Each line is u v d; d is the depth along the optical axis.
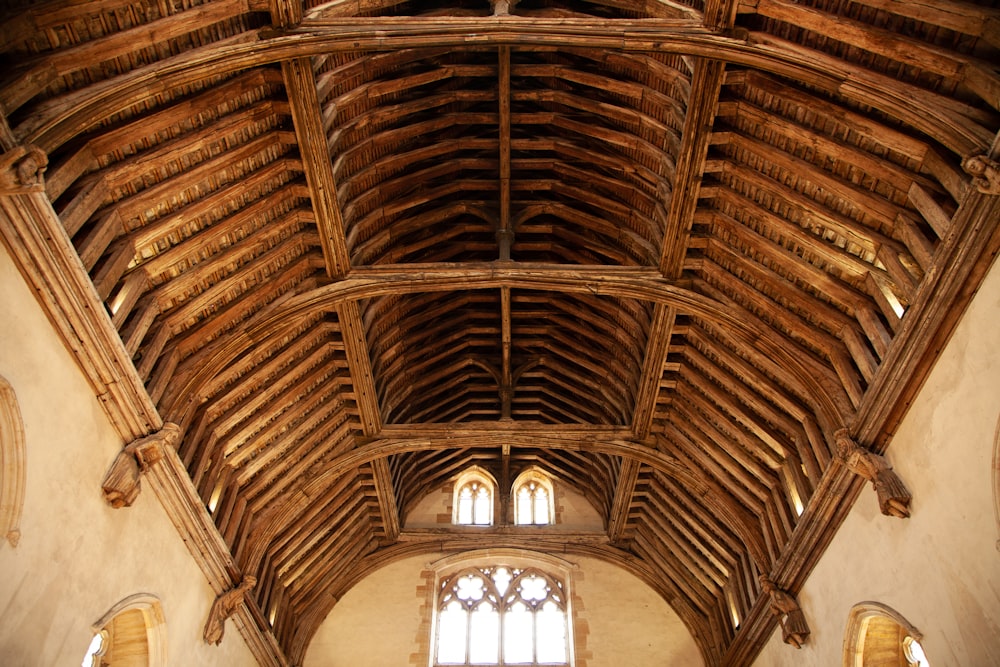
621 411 22.20
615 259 19.41
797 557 17.28
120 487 12.90
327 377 19.61
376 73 16.39
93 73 11.59
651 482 22.75
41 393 11.20
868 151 13.20
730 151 15.38
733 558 21.42
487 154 19.02
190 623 16.16
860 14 12.12
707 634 23.08
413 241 19.83
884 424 13.82
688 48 13.54
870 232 13.92
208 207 14.34
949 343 12.30
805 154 14.19
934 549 12.56
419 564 24.81
